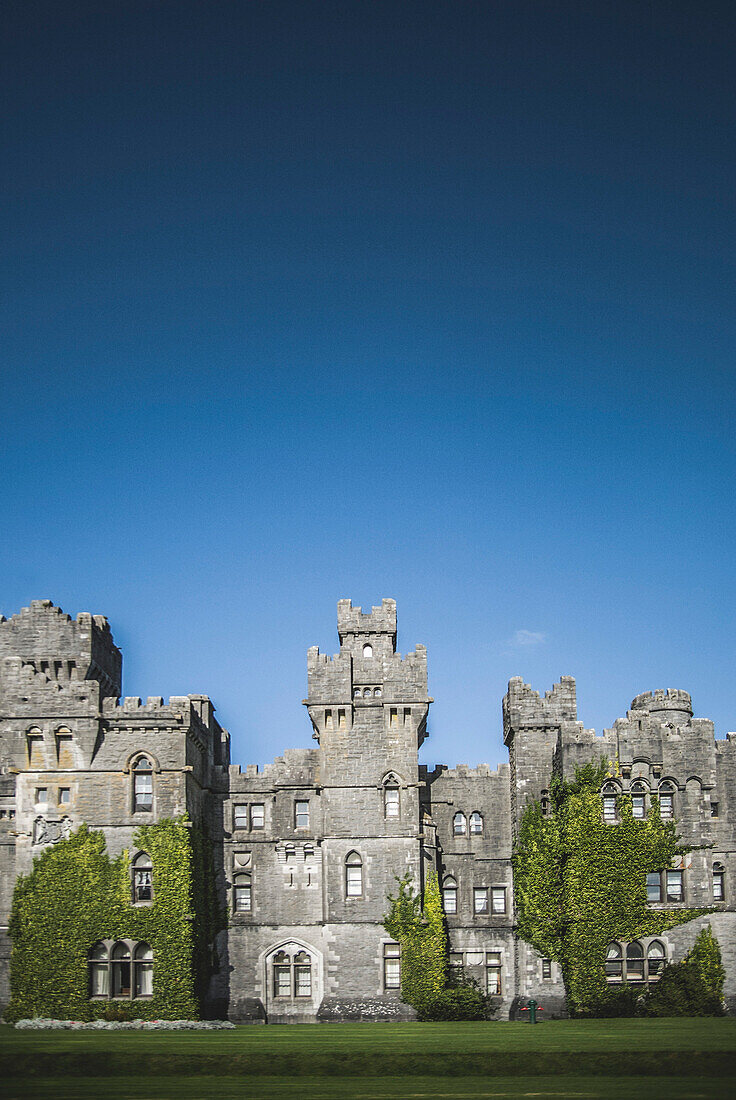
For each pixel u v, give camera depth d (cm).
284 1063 5306
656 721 8150
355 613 8600
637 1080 5047
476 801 8750
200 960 7869
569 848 7925
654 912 7831
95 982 7494
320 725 8431
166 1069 5316
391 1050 5559
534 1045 5709
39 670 8225
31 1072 5312
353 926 8075
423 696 8412
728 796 8050
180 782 7725
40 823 7662
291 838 8444
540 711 8556
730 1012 7700
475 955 8456
